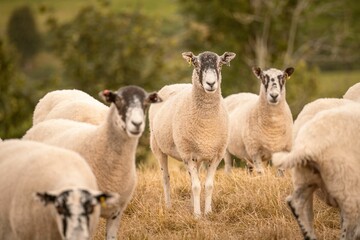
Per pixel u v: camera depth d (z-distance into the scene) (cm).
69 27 4575
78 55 4378
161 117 1473
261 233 1135
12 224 909
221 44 5191
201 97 1343
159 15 4709
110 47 4444
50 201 838
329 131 968
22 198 899
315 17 5441
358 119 975
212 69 1332
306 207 1030
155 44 4478
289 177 1427
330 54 5719
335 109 1012
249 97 1805
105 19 4547
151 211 1298
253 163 1644
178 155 1438
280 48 5284
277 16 5194
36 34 11275
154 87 4334
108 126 1037
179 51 5284
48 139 1138
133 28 4481
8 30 11394
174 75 4412
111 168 1041
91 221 873
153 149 1541
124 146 1032
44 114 1441
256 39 5262
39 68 10288
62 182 885
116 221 1078
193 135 1360
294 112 3947
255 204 1286
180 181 1557
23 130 3909
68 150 970
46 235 891
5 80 4162
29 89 4278
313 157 960
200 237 1131
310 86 4494
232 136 1712
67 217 829
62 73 4434
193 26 5378
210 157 1377
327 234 1133
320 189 1038
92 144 1052
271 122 1579
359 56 5459
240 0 5147
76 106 1315
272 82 1550
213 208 1343
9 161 970
